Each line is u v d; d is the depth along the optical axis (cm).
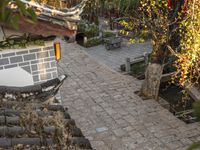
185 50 1341
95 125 1353
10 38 718
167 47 1490
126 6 1639
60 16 677
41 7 655
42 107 615
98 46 2530
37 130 493
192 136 1234
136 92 1653
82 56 2297
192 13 1232
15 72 763
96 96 1634
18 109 581
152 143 1205
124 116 1416
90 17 2969
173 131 1277
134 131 1291
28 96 677
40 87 707
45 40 752
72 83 1814
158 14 1420
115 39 2394
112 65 2081
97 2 2892
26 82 780
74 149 454
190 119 1358
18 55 749
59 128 498
